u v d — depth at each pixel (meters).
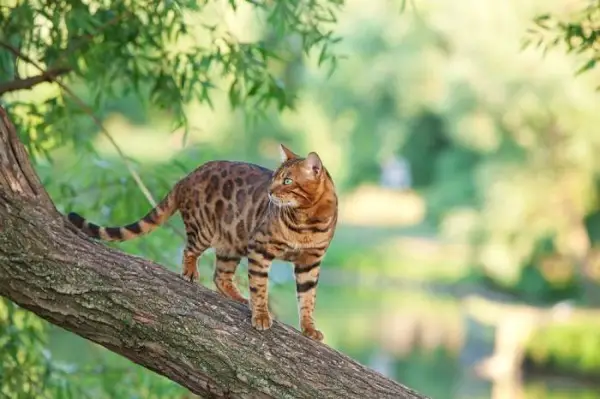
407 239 39.72
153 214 6.93
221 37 9.02
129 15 8.51
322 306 32.09
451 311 31.06
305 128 37.91
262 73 9.06
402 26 33.62
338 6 9.22
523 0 27.12
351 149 38.44
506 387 24.86
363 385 6.09
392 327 29.77
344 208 42.91
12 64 9.21
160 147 32.16
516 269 28.81
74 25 8.12
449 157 35.56
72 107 9.38
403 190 42.91
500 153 29.14
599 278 28.78
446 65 32.69
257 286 6.25
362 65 35.19
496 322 28.25
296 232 6.31
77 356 13.54
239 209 6.62
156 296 5.98
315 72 35.69
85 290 5.90
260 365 5.99
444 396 24.03
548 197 28.02
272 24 9.23
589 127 26.33
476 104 29.05
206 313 6.04
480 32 28.62
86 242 6.11
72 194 9.38
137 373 9.42
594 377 24.50
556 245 28.17
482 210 30.56
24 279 5.89
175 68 8.94
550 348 25.42
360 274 35.81
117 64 9.06
